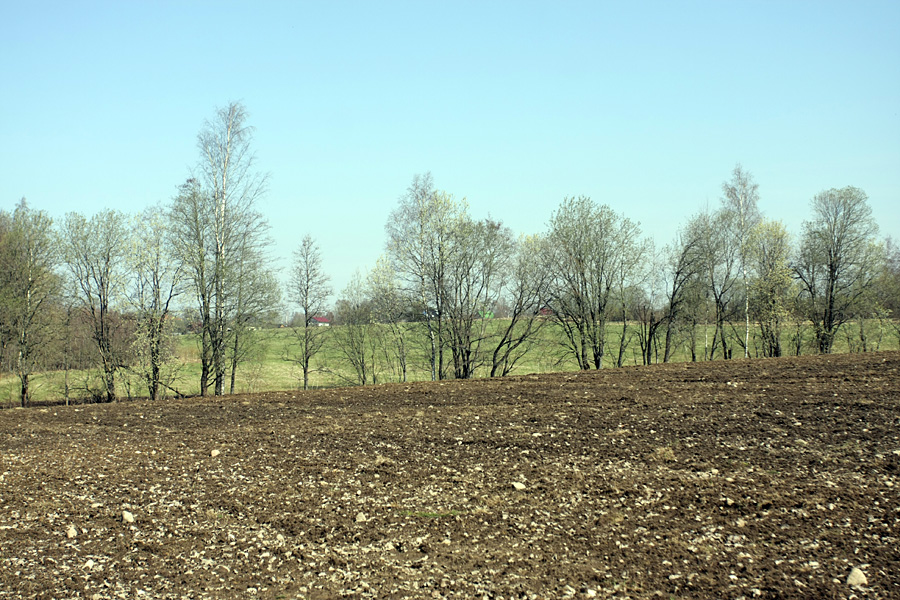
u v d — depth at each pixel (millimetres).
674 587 6641
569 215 37000
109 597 6758
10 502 10148
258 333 34125
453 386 22297
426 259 33375
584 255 36469
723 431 12820
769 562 7059
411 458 12391
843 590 6277
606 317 39219
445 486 10539
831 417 13133
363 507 9648
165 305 29969
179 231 27969
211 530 8828
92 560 7789
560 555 7656
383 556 7828
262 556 7895
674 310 40000
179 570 7488
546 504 9469
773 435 12219
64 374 35688
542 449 12523
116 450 13969
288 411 18578
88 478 11555
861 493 8820
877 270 41719
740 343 43438
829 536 7582
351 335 44000
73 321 35438
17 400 36969
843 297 42281
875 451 10633
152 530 8859
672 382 19562
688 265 38562
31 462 12930
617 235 37125
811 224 43594
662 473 10523
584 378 22078
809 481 9516
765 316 40531
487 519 8984
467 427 14906
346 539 8398
